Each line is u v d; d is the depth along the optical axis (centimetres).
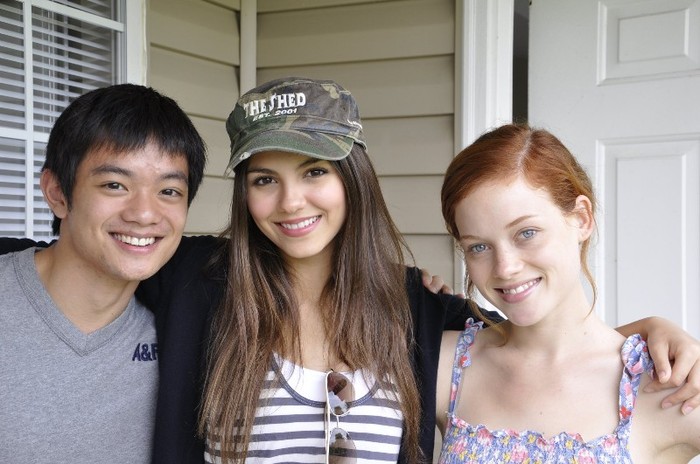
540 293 117
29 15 188
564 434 115
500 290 120
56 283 124
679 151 213
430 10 229
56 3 193
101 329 128
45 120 195
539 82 232
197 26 231
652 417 113
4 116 187
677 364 110
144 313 140
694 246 211
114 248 121
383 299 141
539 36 231
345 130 133
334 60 241
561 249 116
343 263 141
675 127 213
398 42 233
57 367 123
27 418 119
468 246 121
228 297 140
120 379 130
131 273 121
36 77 192
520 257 115
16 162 190
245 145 130
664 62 214
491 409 126
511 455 118
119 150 117
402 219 233
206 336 140
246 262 140
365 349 136
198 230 232
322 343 142
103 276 123
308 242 133
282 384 133
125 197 120
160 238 124
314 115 132
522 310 117
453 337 141
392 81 235
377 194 142
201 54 232
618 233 221
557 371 122
